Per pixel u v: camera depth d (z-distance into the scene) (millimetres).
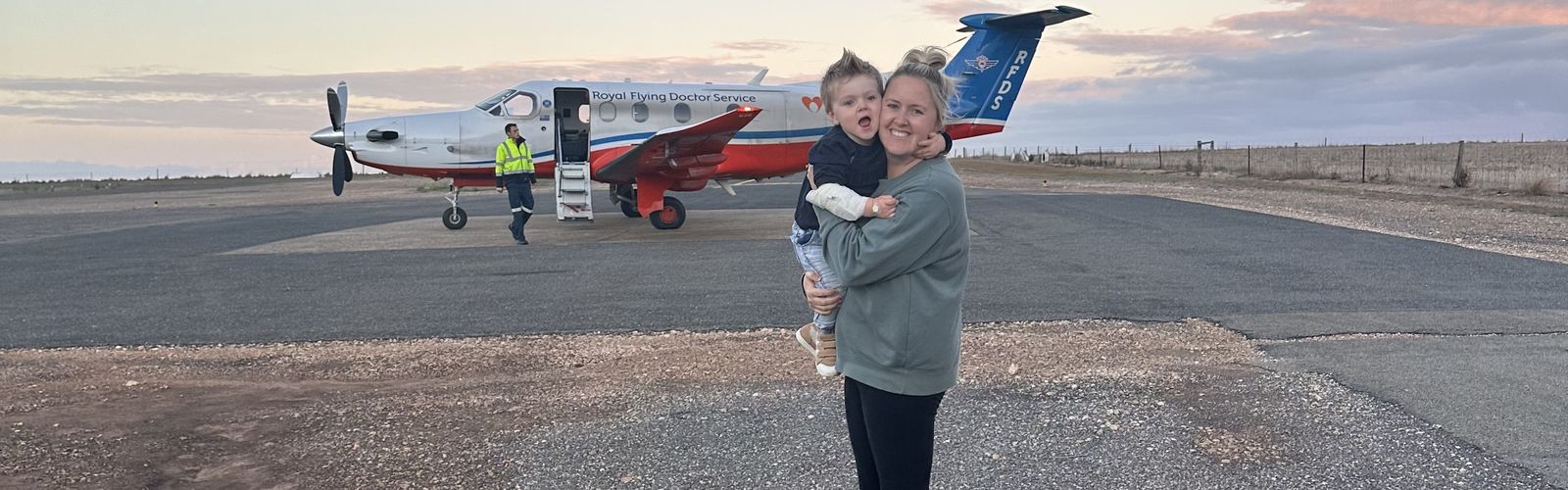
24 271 10828
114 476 3828
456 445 4180
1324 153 68875
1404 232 12914
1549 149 64625
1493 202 18234
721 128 13859
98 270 10773
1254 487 3537
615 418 4543
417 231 15555
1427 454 3844
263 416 4672
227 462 4004
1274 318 6863
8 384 5367
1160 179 31656
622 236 14031
